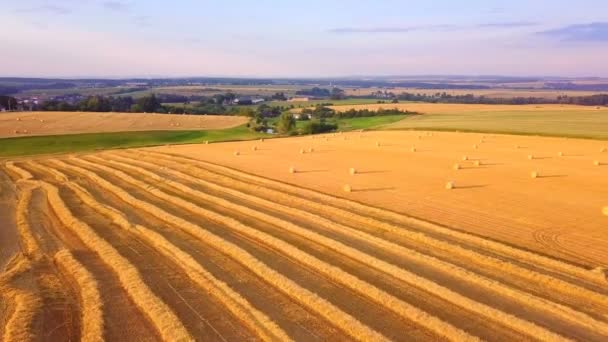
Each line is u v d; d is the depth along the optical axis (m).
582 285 13.70
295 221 20.88
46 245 18.61
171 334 11.53
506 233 18.42
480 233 18.42
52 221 22.25
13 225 21.72
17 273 15.64
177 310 12.88
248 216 22.09
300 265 15.93
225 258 16.75
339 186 28.06
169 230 20.27
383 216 21.36
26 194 28.31
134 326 12.12
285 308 12.88
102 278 15.16
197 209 23.34
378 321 12.09
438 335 11.42
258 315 12.39
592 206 22.31
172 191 27.95
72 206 24.80
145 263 16.42
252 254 16.94
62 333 11.91
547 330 11.35
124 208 24.34
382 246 17.50
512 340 11.13
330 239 18.03
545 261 15.48
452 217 20.81
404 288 13.95
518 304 12.81
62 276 15.54
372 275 14.95
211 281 14.62
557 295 13.37
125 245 18.34
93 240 18.75
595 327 11.55
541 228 19.03
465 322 11.95
